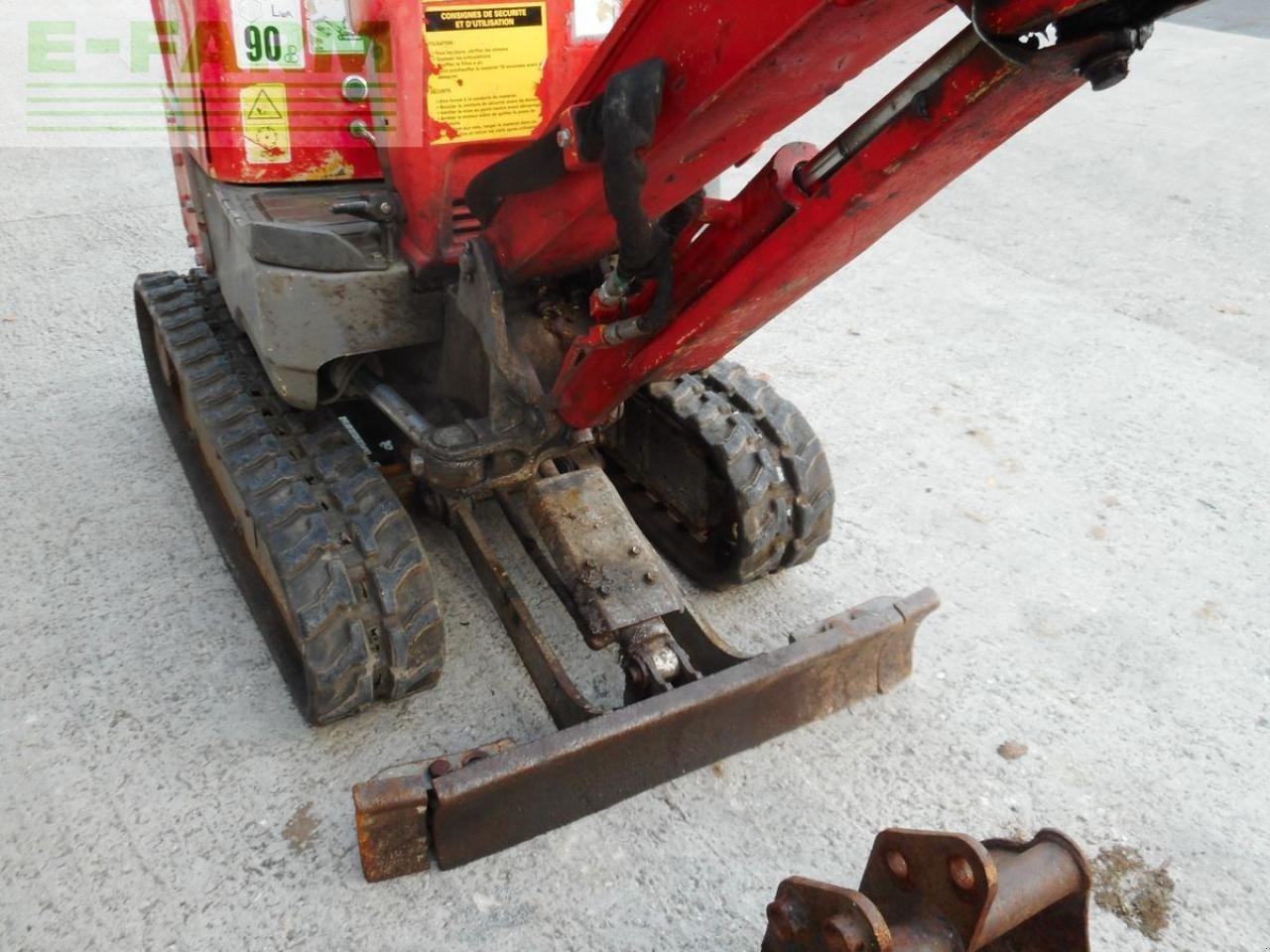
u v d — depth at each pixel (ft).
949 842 6.23
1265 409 15.08
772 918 6.72
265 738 9.29
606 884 8.10
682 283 7.57
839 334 17.02
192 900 7.88
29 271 18.49
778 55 5.68
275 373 8.94
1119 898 8.17
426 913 7.83
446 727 9.48
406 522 9.06
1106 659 10.57
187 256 19.33
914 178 6.39
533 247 7.95
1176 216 21.74
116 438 13.69
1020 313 17.81
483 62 8.29
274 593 10.00
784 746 9.37
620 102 6.00
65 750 9.12
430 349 9.82
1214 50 32.24
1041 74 5.49
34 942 7.55
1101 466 13.71
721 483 10.36
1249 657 10.66
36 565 11.35
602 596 8.76
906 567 11.78
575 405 8.57
